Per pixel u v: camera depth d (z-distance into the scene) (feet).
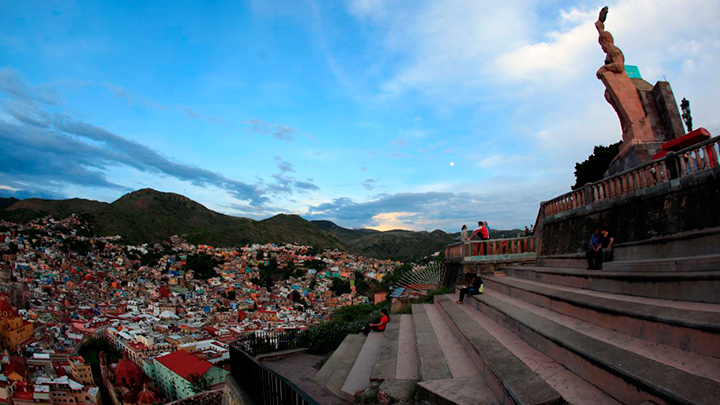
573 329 16.61
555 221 43.68
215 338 199.41
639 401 10.37
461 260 47.85
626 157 44.37
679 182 26.04
